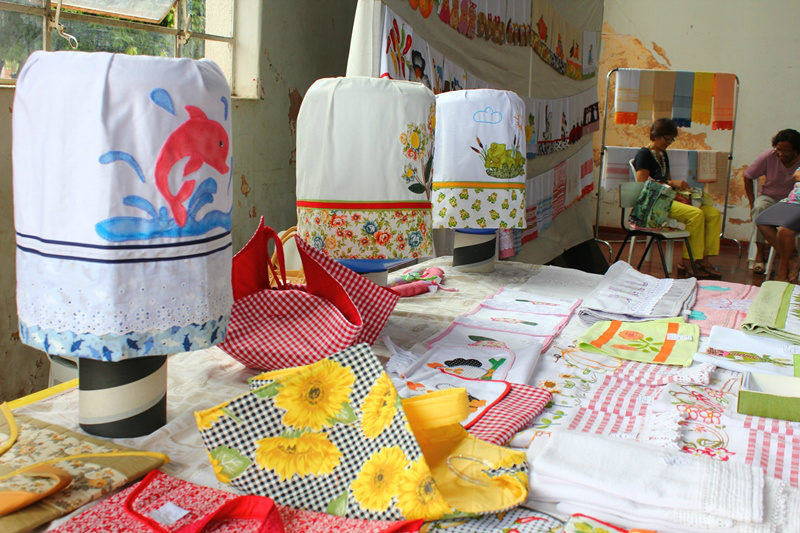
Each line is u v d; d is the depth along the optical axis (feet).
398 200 5.74
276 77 10.78
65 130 3.26
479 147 7.70
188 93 3.41
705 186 19.24
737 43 23.36
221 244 3.69
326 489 3.13
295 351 4.54
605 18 24.68
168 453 3.57
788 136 18.57
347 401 3.31
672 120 18.70
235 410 3.23
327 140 5.65
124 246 3.32
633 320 6.17
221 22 10.16
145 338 3.44
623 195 16.67
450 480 3.20
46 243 3.33
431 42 9.83
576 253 18.92
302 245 4.81
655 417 4.00
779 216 17.01
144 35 9.02
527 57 13.85
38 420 3.84
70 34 8.09
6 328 7.26
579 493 3.03
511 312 6.57
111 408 3.65
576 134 17.52
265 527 2.79
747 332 5.69
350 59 8.22
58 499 2.97
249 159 10.36
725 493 2.88
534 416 4.07
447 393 3.34
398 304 6.87
